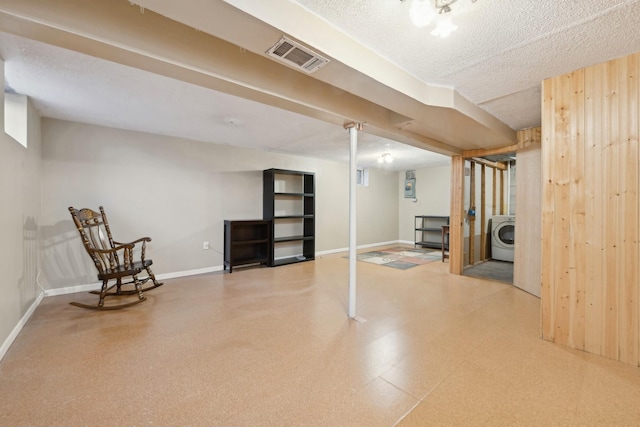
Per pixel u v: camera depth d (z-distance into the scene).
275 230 5.54
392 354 2.05
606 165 2.01
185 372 1.81
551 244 2.27
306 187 5.80
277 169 5.08
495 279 4.23
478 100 2.66
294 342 2.22
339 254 6.42
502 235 5.68
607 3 1.39
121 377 1.75
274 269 4.88
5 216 2.09
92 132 3.55
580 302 2.13
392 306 3.06
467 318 2.73
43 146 3.23
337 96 2.50
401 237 8.36
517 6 1.41
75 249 3.45
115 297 3.28
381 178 7.93
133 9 1.48
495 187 5.93
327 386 1.68
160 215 4.12
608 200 2.01
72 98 2.69
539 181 3.46
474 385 1.69
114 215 3.72
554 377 1.77
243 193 5.04
